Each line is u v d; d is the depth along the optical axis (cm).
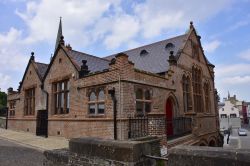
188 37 1944
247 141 4828
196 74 2062
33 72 2077
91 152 567
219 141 2325
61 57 1686
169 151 402
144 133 1204
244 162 317
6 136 1878
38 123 1894
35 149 1271
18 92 2317
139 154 486
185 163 376
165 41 2069
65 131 1563
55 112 1725
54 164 712
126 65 1223
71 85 1553
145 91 1352
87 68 1497
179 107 1661
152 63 1806
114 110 1198
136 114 1259
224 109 8675
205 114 2062
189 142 1427
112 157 512
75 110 1493
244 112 10250
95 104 1345
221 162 338
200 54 2180
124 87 1198
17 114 2311
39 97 1920
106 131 1244
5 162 955
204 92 2180
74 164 620
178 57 1727
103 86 1297
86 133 1377
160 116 1005
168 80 1576
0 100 4506
